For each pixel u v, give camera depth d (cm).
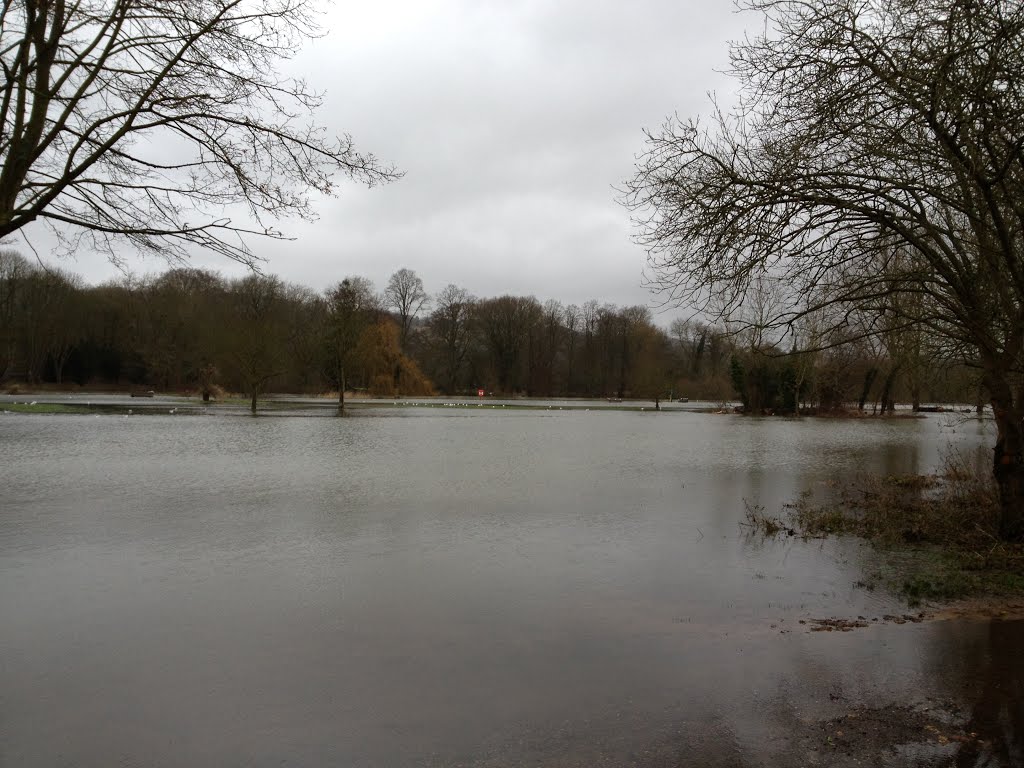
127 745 470
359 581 874
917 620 736
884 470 2089
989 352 970
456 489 1622
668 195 927
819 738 474
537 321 10188
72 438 2866
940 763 439
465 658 626
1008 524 1036
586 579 895
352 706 528
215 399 6600
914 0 774
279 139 709
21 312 7356
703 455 2509
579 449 2669
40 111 622
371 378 7681
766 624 726
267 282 6975
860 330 1045
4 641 664
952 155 860
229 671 594
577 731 488
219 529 1173
